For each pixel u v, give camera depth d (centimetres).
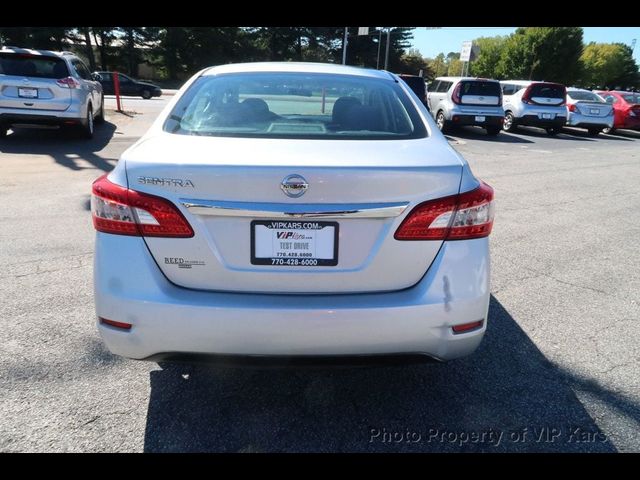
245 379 257
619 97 1834
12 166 753
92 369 259
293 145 204
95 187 197
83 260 396
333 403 241
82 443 210
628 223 588
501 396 250
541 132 1775
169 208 187
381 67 6525
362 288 196
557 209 645
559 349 296
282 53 6200
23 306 319
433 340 199
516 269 426
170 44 5038
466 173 200
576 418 236
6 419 221
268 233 188
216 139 213
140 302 190
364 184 185
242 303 189
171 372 260
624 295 378
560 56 5291
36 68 923
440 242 196
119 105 1588
